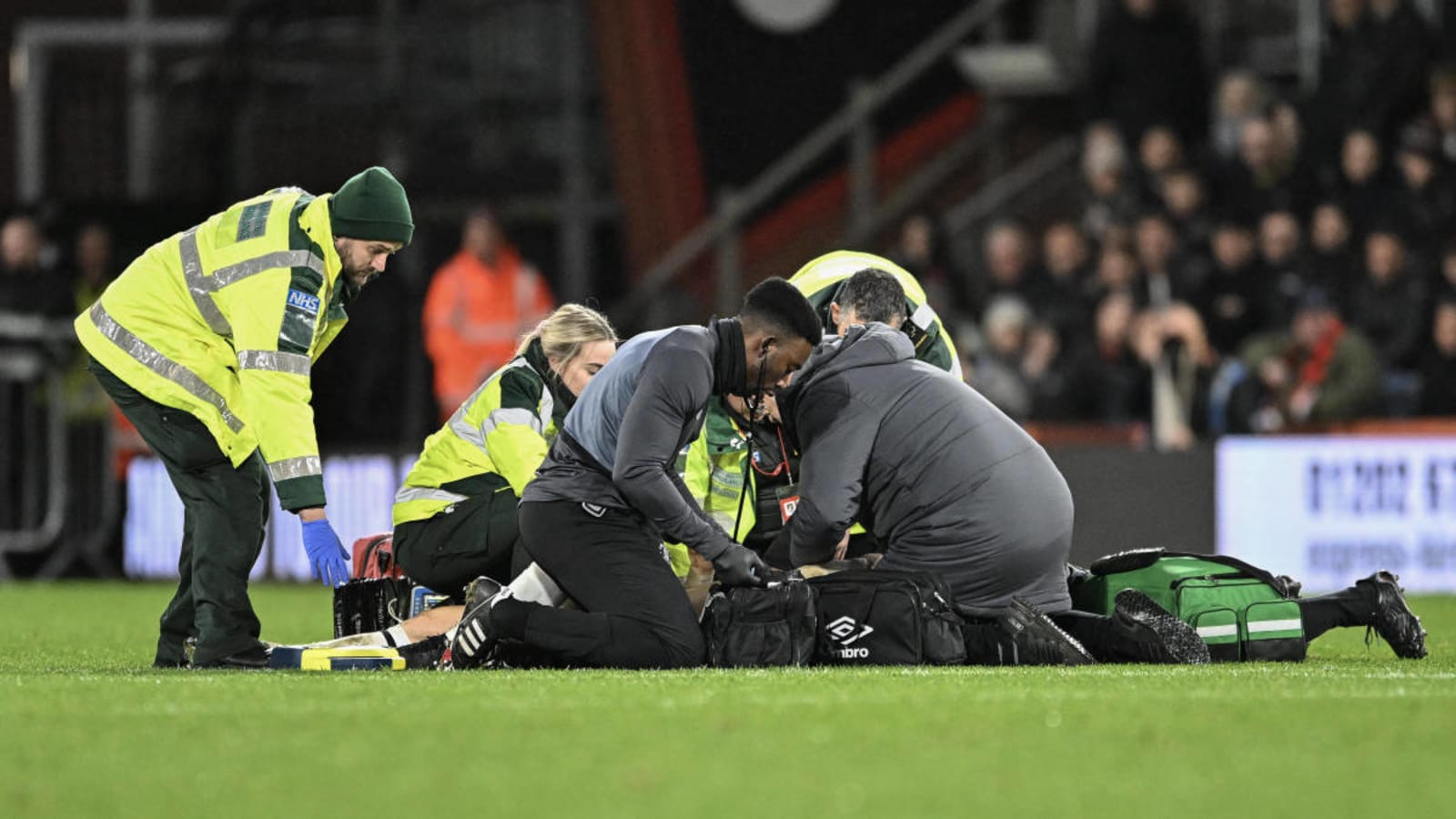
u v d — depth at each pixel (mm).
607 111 67250
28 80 71688
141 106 67688
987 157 66375
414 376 63406
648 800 14234
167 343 25125
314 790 14672
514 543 27422
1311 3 63125
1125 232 57531
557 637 24109
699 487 27703
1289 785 14898
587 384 25219
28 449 60656
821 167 66875
